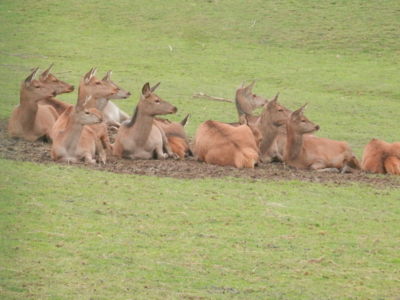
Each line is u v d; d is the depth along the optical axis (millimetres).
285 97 99688
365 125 85938
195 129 79125
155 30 137750
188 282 35562
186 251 39188
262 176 55844
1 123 72625
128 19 142750
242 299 34125
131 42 130000
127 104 90938
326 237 42812
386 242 42531
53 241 39156
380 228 44906
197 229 42469
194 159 62250
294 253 40062
